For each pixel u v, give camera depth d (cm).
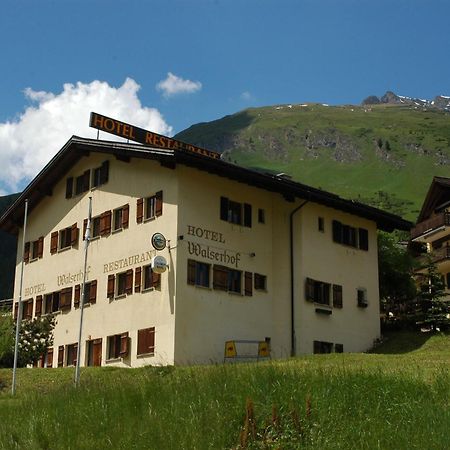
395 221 4412
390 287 4741
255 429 1319
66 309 3931
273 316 3816
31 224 4431
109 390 1694
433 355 2927
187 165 3453
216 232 3581
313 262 3875
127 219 3675
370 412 1369
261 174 3616
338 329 3934
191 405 1431
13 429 1565
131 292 3544
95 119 3672
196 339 3359
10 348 3444
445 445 1200
